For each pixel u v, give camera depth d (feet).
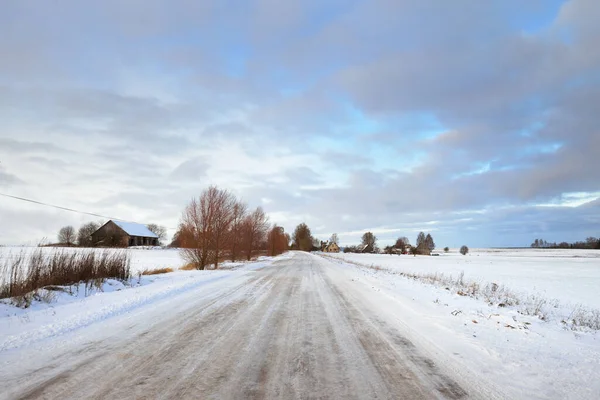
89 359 15.02
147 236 265.95
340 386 12.55
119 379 12.80
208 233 80.28
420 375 13.71
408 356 16.06
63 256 38.17
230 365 14.55
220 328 20.99
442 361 15.42
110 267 43.73
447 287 45.55
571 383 13.11
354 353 16.46
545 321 25.09
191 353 16.06
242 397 11.46
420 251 333.83
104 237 237.86
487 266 122.21
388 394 11.91
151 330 20.21
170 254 163.02
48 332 19.34
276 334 19.80
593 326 25.59
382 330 20.95
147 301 30.04
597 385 12.96
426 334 20.07
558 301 43.88
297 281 49.85
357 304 30.27
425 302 31.37
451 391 12.24
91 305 27.14
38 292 29.37
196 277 52.95
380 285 45.16
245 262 113.60
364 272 70.28
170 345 17.28
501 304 31.91
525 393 12.17
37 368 13.85
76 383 12.38
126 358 15.21
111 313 24.61
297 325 22.07
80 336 18.72
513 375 13.84
